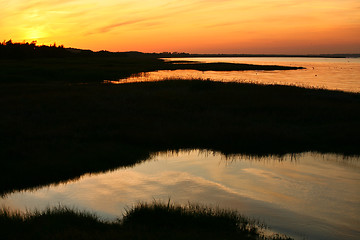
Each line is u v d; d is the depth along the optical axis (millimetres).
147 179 10406
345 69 95062
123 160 12266
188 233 6250
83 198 8828
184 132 15461
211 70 73875
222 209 7953
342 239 6734
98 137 14758
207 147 14352
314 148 14297
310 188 9695
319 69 91938
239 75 59625
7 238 5832
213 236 6211
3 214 6930
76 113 19188
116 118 17984
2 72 45656
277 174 10984
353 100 25250
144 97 24641
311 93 27578
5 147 12766
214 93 26266
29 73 46781
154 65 85250
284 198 8883
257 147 14312
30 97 23641
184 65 90688
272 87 30969
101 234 6082
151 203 8305
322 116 19500
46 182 10086
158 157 12969
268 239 6418
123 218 7285
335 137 15250
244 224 7043
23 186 9758
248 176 10773
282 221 7465
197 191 9359
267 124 17641
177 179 10414
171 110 20359
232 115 19578
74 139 14367
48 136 14500
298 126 17703
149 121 17688
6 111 19094
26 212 7703
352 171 11391
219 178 10539
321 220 7578
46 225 6387
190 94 26047
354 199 8875
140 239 5875
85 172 11023
